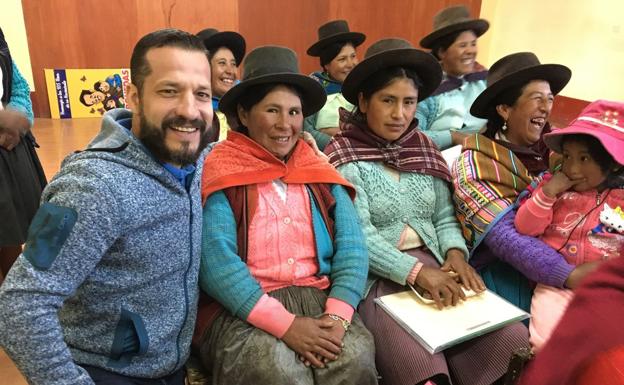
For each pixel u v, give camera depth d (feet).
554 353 1.59
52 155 9.14
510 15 13.76
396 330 4.03
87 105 11.43
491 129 5.53
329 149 5.06
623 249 1.73
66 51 10.98
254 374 3.46
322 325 3.67
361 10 13.48
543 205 4.46
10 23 10.29
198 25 12.05
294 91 4.28
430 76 5.05
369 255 4.51
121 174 2.89
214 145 4.60
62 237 2.65
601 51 11.21
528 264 4.46
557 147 4.60
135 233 2.99
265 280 4.09
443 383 3.90
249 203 4.06
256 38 12.77
